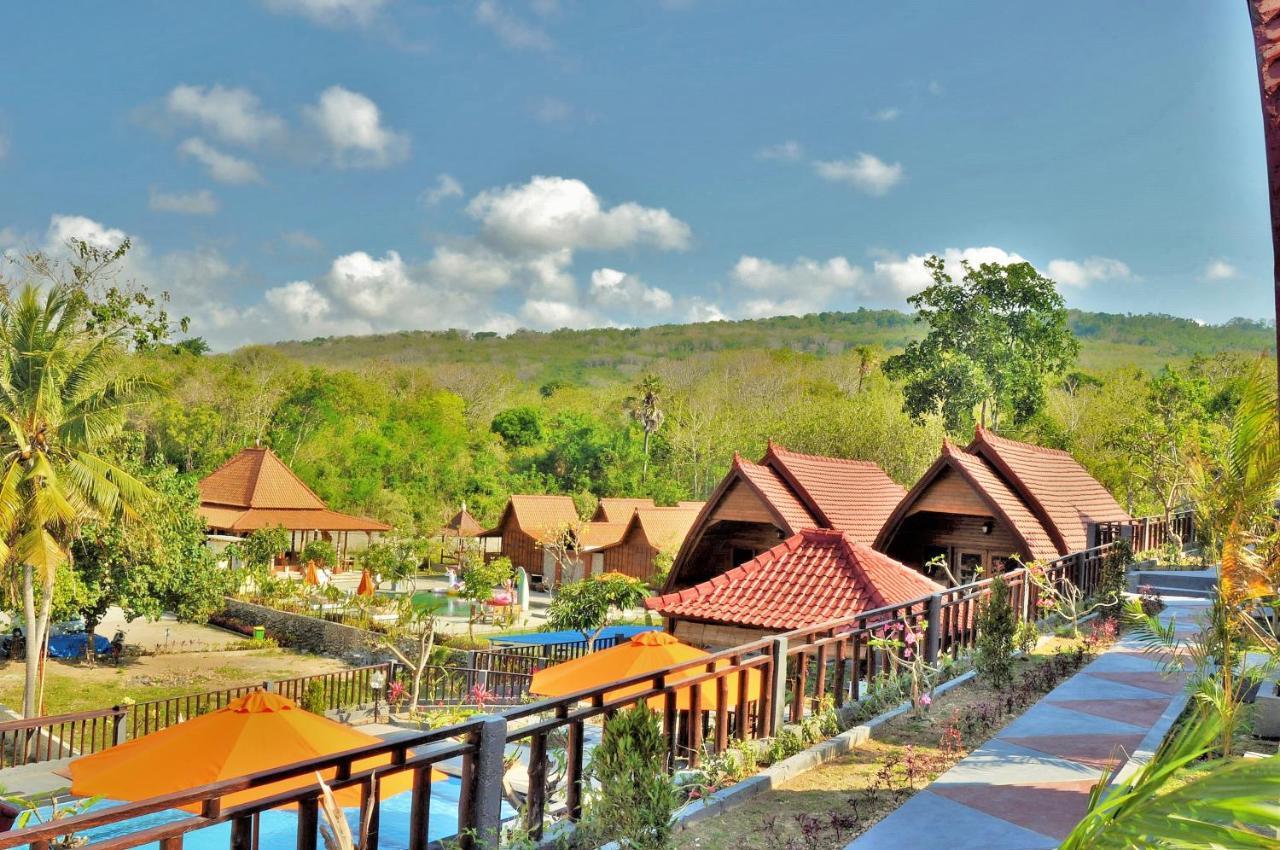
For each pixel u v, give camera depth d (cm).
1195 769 339
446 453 8619
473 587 4066
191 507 3631
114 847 466
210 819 494
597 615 3142
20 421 2795
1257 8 343
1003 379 5956
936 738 974
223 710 991
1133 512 3962
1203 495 881
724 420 8912
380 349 19675
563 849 674
